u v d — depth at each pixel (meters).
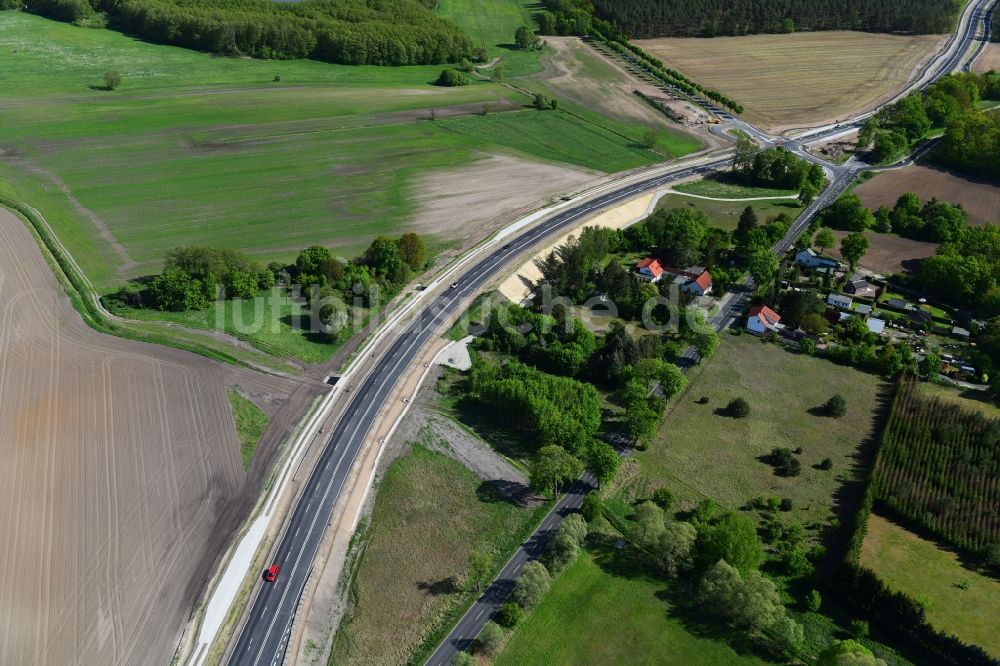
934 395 146.50
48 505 113.94
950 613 103.69
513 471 128.38
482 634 97.88
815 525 118.50
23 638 95.62
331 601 105.06
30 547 107.25
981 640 100.00
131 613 100.19
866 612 103.25
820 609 104.88
